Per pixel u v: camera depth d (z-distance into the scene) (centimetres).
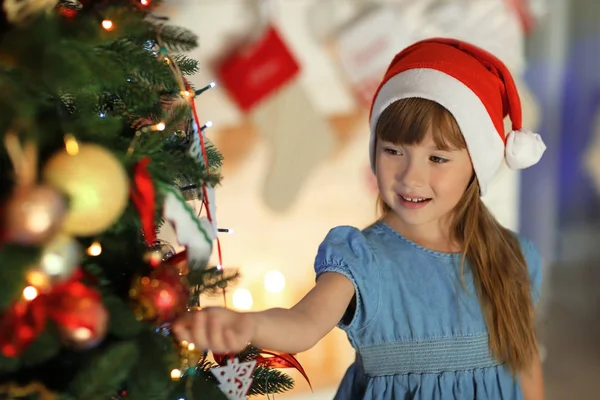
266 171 221
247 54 210
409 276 132
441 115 129
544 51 237
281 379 121
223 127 214
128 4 104
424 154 130
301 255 228
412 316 130
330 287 124
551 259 249
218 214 220
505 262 136
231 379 109
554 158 243
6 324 91
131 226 105
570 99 242
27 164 89
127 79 104
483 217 138
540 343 240
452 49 134
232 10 209
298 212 225
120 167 93
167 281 100
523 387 138
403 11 217
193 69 123
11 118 89
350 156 225
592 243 249
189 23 208
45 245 90
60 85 93
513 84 138
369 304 127
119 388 101
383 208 141
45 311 91
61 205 89
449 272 134
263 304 226
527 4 229
